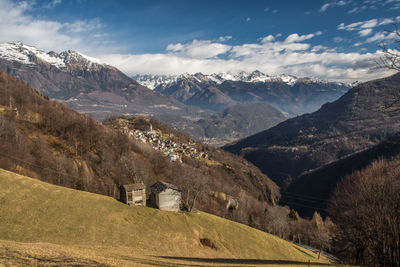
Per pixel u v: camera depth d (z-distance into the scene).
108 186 105.00
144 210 67.38
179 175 139.62
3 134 101.81
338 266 41.56
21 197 54.84
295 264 44.41
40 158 103.38
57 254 32.16
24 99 167.12
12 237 44.31
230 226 75.50
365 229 49.50
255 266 41.19
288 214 130.12
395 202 44.53
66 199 60.19
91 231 52.72
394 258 43.69
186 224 67.31
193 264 40.78
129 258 38.50
